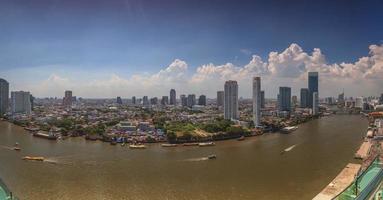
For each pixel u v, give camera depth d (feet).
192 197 431.43
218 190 458.91
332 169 577.84
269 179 513.86
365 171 428.56
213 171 571.69
